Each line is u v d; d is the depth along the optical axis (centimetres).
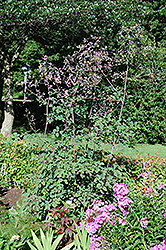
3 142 444
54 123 798
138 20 635
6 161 422
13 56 747
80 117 381
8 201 376
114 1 600
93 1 597
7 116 729
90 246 247
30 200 321
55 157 330
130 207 256
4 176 424
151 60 620
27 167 411
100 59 401
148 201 262
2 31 578
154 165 388
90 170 304
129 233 233
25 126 926
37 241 239
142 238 229
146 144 664
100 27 649
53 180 306
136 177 375
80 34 684
